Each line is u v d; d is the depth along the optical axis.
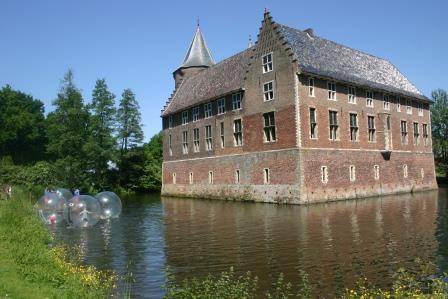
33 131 73.38
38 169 45.47
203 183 43.72
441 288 8.68
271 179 34.38
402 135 43.72
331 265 12.51
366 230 18.22
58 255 13.18
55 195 23.52
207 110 43.38
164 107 52.91
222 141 40.94
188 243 16.77
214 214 26.78
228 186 39.59
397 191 41.25
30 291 8.71
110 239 18.05
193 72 56.16
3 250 11.80
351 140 36.78
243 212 27.20
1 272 9.69
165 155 52.25
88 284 10.07
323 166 33.59
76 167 48.72
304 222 21.23
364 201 32.78
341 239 16.31
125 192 58.47
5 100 71.88
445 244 15.04
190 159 46.41
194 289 10.23
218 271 12.34
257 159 35.97
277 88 34.12
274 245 15.60
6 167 43.88
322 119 34.19
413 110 46.00
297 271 11.98
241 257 13.91
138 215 27.59
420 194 39.06
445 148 70.50
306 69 33.06
